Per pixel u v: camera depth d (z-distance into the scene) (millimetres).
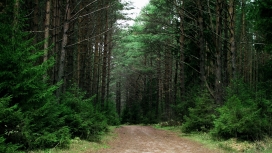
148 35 26125
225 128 12789
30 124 9016
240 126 11906
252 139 11922
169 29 26469
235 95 15094
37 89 9062
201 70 20562
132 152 10469
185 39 26078
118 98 66688
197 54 25047
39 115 9234
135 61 44375
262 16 12383
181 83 24906
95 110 17797
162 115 42875
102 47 33500
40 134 8859
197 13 20828
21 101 8641
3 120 7531
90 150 10109
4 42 8734
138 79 62469
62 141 9367
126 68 52719
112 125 30969
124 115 46656
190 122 18031
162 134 19844
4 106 7383
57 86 9867
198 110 18297
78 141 11391
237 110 12562
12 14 9117
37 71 8898
